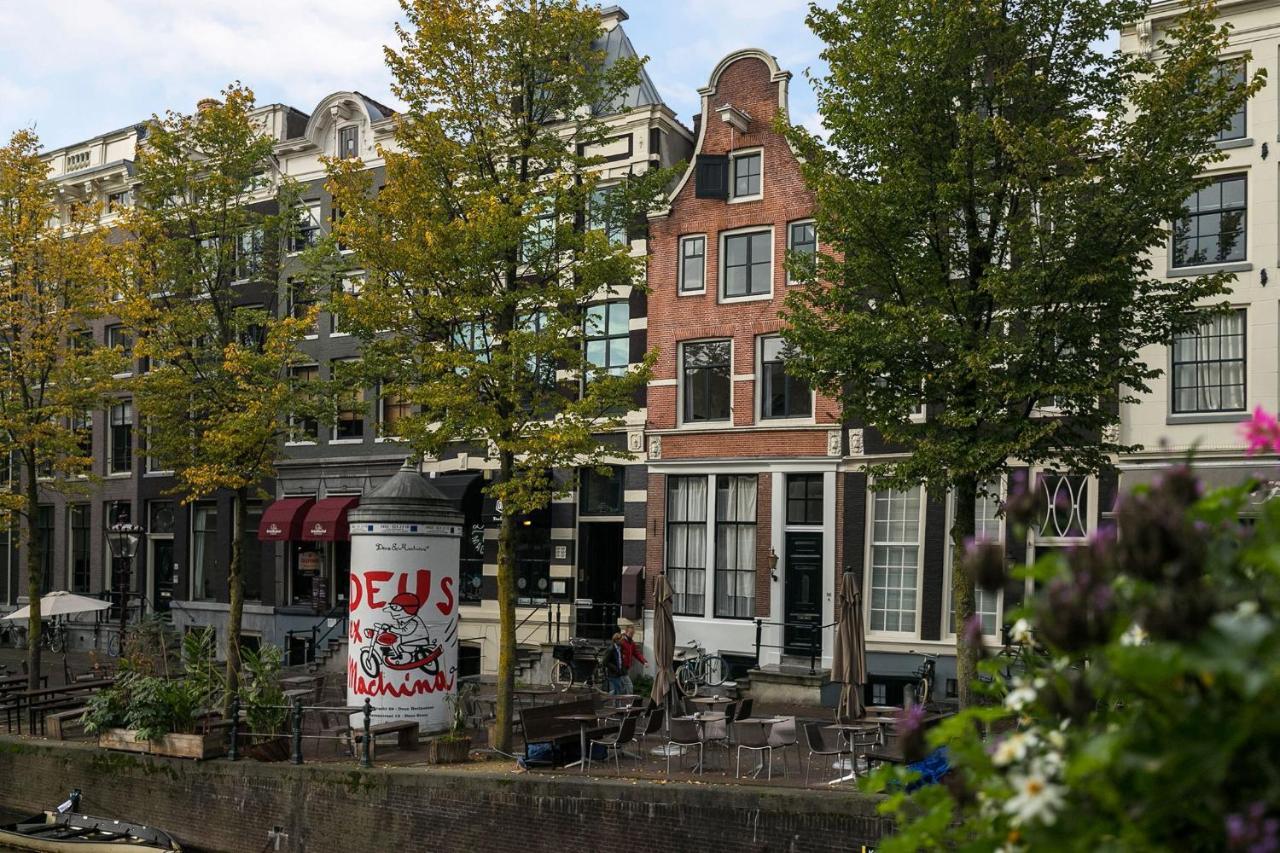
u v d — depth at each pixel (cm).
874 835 1246
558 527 2667
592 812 1423
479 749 1720
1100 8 1498
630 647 2277
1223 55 2006
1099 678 367
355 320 1719
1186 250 2052
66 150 3812
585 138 1838
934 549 2225
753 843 1319
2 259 2480
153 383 2133
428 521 1852
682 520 2545
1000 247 1515
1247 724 309
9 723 2075
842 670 1681
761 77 2492
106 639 3384
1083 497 2069
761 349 2467
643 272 1772
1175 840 358
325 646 2925
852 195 1505
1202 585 345
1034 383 1412
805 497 2412
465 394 1636
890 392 1548
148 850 1593
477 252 1638
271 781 1659
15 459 3288
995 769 412
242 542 2122
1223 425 1962
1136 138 1416
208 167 2205
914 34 1491
